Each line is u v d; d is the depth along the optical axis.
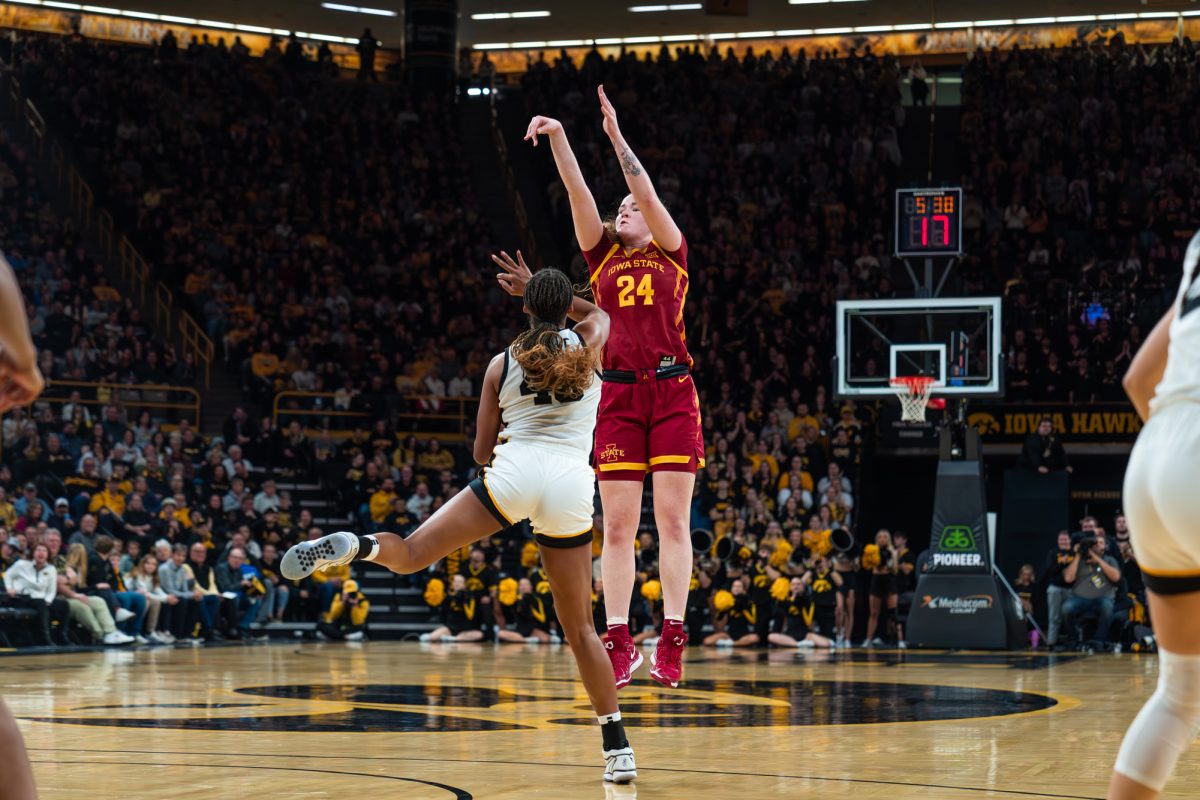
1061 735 6.45
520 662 13.36
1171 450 2.71
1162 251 25.00
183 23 30.33
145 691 9.34
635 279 5.72
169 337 23.98
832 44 31.44
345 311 24.70
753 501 19.75
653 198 5.61
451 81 29.73
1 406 2.63
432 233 26.95
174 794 4.38
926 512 23.05
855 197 27.58
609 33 31.45
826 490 20.31
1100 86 28.33
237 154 27.23
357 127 28.38
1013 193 27.00
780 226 26.72
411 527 20.02
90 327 22.34
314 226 26.62
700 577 18.06
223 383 23.53
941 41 30.78
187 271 24.67
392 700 8.60
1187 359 2.79
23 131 26.53
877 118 28.86
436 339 24.88
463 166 28.64
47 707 8.04
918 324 20.78
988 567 16.31
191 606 17.44
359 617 18.77
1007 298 24.06
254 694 9.07
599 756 5.54
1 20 28.83
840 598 17.67
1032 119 27.94
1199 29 29.69
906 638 16.61
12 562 15.71
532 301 4.87
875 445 22.17
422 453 21.95
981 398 16.53
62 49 27.81
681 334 5.79
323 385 23.25
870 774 4.95
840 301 16.89
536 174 29.58
